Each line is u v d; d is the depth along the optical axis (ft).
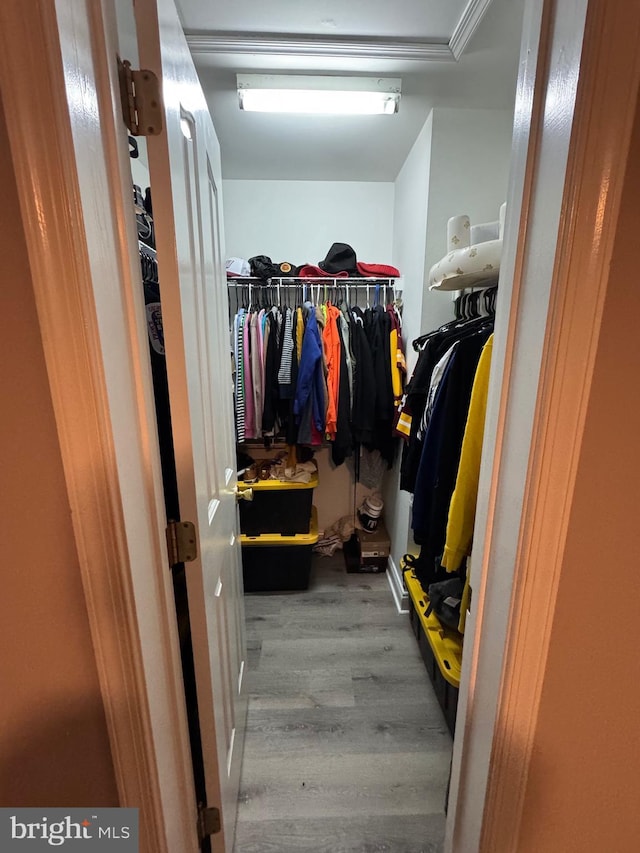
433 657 5.54
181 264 2.44
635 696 2.30
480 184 6.22
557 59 1.73
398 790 4.46
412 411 5.52
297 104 5.71
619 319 1.81
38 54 1.50
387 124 6.38
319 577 8.38
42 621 2.06
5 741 2.17
